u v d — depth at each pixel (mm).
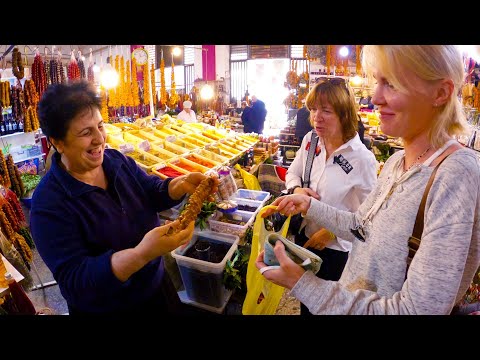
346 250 1768
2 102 2773
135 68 5031
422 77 683
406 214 755
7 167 2848
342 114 1637
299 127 4863
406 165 838
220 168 3055
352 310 725
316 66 10406
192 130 4105
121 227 1232
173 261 2336
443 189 684
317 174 1794
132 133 3410
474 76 2846
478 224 684
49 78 3258
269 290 1972
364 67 780
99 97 1132
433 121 745
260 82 12031
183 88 12891
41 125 1059
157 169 2680
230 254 2143
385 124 781
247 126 8492
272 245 922
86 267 1016
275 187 3613
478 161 696
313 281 781
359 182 1685
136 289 1293
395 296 718
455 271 643
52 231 1065
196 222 2299
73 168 1142
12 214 2510
